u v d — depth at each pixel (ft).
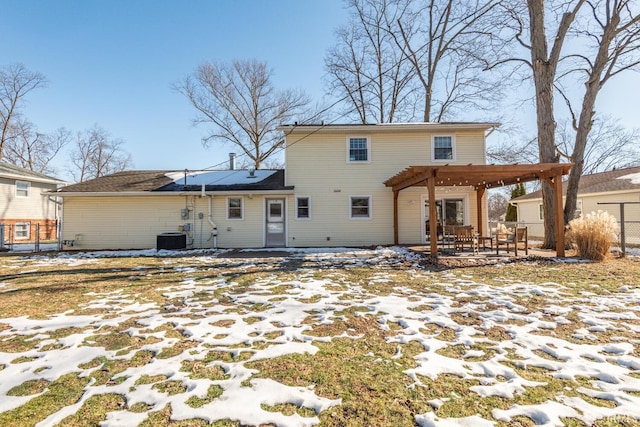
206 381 8.36
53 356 9.95
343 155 43.86
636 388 7.84
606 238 27.61
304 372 8.84
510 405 7.22
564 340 10.82
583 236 28.40
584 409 7.02
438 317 13.34
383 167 43.57
